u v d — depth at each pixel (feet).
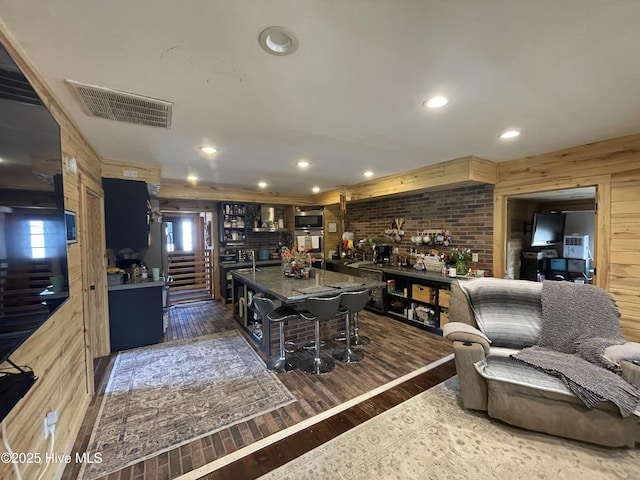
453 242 13.93
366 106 6.34
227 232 20.38
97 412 7.26
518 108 6.51
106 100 5.87
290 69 4.86
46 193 4.28
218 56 4.46
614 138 8.64
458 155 10.69
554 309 7.87
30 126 3.77
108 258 12.45
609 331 7.11
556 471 5.35
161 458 5.76
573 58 4.59
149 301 11.68
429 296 13.35
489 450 5.90
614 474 5.27
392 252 17.34
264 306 9.61
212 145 9.09
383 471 5.40
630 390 5.65
